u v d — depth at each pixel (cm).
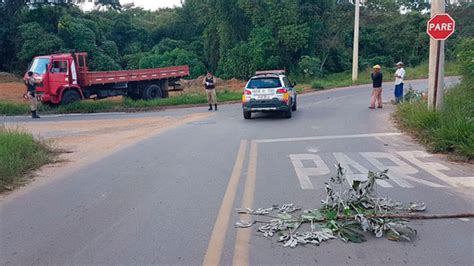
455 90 1409
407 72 4281
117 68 4822
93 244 509
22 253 489
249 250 484
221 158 975
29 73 2097
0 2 4753
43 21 4791
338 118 1605
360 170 838
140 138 1310
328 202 610
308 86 3616
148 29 6594
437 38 1184
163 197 685
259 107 1638
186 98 2662
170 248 492
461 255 462
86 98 2505
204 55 5591
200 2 5309
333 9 4806
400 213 582
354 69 3788
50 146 1155
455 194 674
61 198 697
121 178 816
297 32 4419
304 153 1009
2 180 784
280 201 652
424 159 923
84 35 4656
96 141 1284
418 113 1250
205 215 597
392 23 5472
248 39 4738
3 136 1038
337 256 464
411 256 461
